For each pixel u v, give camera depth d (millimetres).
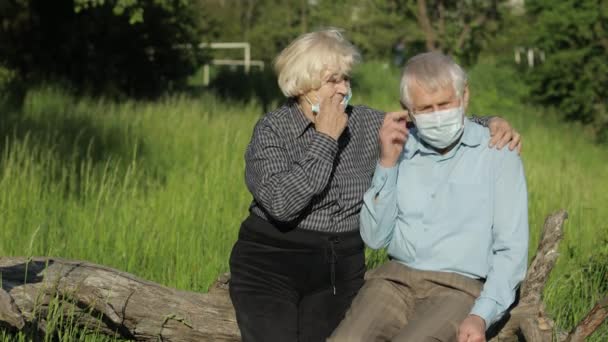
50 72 20328
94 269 4457
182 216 7070
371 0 27391
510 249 3938
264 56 39875
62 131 11414
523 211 3977
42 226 6727
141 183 9234
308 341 4207
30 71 20047
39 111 13492
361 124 4453
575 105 20203
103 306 4359
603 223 7246
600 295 5598
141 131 11562
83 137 11172
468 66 23047
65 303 4395
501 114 20547
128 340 4535
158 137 11383
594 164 15641
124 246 6352
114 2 18203
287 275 4238
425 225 4055
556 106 21219
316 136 4109
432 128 3889
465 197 4012
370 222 4141
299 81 4176
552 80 20859
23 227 7000
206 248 6328
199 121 12562
